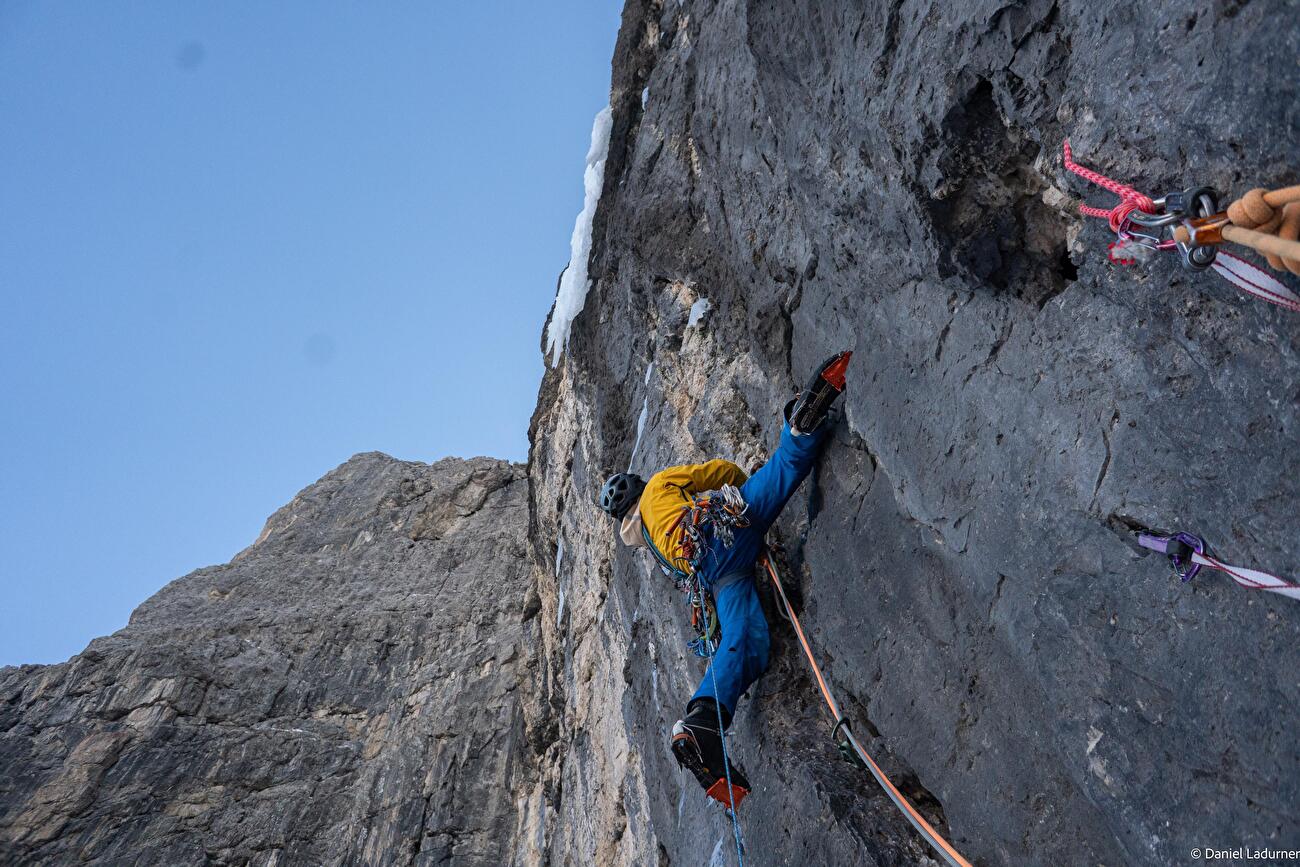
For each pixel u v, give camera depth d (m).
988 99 2.91
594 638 8.66
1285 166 1.97
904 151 3.19
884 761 3.72
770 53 4.11
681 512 4.41
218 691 16.56
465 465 22.94
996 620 3.06
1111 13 2.37
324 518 22.39
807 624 4.44
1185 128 2.17
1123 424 2.55
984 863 3.11
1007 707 3.06
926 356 3.47
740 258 5.38
